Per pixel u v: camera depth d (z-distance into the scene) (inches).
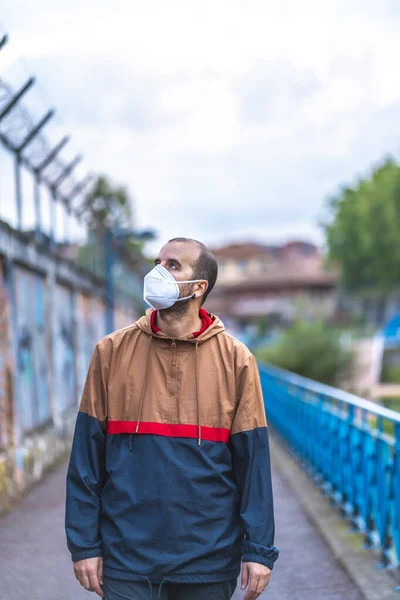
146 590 117.3
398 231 2787.9
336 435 329.4
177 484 116.5
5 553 267.7
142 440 118.3
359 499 279.0
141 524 116.6
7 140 380.5
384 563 235.5
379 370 1184.2
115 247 854.5
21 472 384.5
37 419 448.1
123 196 1758.1
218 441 119.3
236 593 220.1
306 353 947.3
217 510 117.6
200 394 119.4
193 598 119.0
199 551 116.0
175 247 123.3
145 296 121.3
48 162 459.8
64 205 543.2
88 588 119.1
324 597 213.8
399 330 1381.6
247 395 120.0
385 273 2824.8
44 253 470.0
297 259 4315.9
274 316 2711.6
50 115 403.5
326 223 2999.5
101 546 119.2
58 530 300.0
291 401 514.6
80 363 610.9
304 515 319.0
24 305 421.4
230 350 121.9
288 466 456.8
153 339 121.3
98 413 121.2
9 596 221.0
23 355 413.4
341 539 270.4
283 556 257.3
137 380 120.1
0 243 358.3
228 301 3243.1
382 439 239.1
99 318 724.7
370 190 2861.7
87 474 119.6
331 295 3117.6
